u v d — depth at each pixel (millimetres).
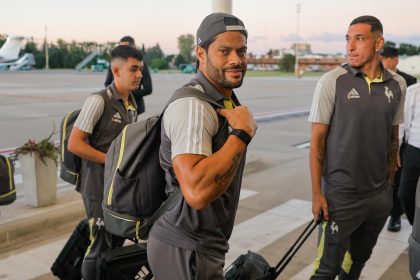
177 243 1667
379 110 2428
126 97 2738
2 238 3725
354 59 2457
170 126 1552
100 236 2668
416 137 3588
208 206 1633
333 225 2559
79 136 2547
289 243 4051
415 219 2006
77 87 26234
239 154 1509
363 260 2791
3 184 3045
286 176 6438
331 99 2469
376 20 2436
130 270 2240
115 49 2664
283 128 11320
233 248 3928
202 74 1657
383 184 2572
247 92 24797
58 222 4129
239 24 1605
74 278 2943
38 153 4203
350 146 2441
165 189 1774
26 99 17953
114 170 1812
